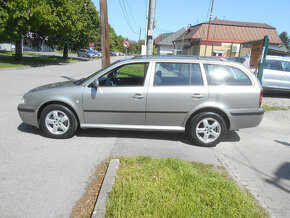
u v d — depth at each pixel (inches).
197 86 183.5
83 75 667.4
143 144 188.7
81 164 151.1
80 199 116.8
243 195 120.2
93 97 183.3
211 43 1019.3
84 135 201.5
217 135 188.1
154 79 184.9
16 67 754.8
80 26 1065.5
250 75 188.1
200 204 110.2
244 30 1087.0
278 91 432.8
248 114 185.9
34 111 189.3
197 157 170.2
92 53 2068.2
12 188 123.1
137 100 182.4
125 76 216.2
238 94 183.3
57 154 163.8
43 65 949.8
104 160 157.9
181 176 132.9
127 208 105.3
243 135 228.8
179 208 106.3
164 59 189.2
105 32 434.0
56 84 207.8
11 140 184.1
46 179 132.6
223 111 183.8
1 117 240.4
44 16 842.8
